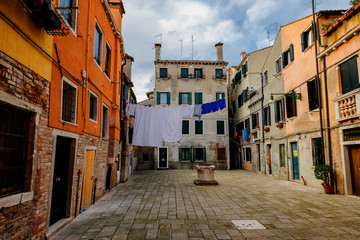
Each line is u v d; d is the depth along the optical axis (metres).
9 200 3.22
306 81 10.77
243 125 20.98
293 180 12.18
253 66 19.38
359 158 7.84
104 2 8.11
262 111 16.25
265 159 15.98
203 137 22.00
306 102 10.80
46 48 4.29
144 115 11.51
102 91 8.37
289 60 12.79
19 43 3.47
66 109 5.46
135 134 11.32
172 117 11.49
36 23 3.89
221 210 6.48
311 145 10.42
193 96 22.55
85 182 6.62
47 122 4.33
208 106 11.38
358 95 7.51
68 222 5.27
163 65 22.92
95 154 7.48
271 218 5.70
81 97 6.13
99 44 8.28
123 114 13.34
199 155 21.88
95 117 7.70
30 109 3.75
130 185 11.38
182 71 22.98
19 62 3.47
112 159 10.35
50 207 4.48
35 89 3.92
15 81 3.37
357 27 7.43
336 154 8.69
